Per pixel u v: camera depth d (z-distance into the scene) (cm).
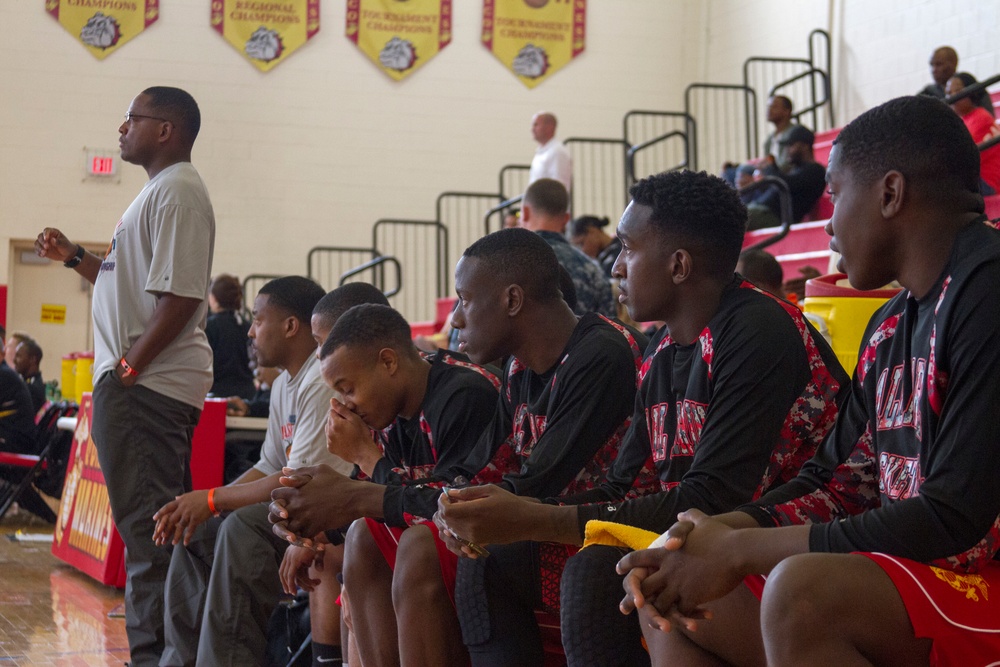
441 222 1152
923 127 152
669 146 1195
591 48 1190
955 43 888
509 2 1172
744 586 162
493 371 257
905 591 137
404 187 1148
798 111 1057
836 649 136
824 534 145
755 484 179
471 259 226
